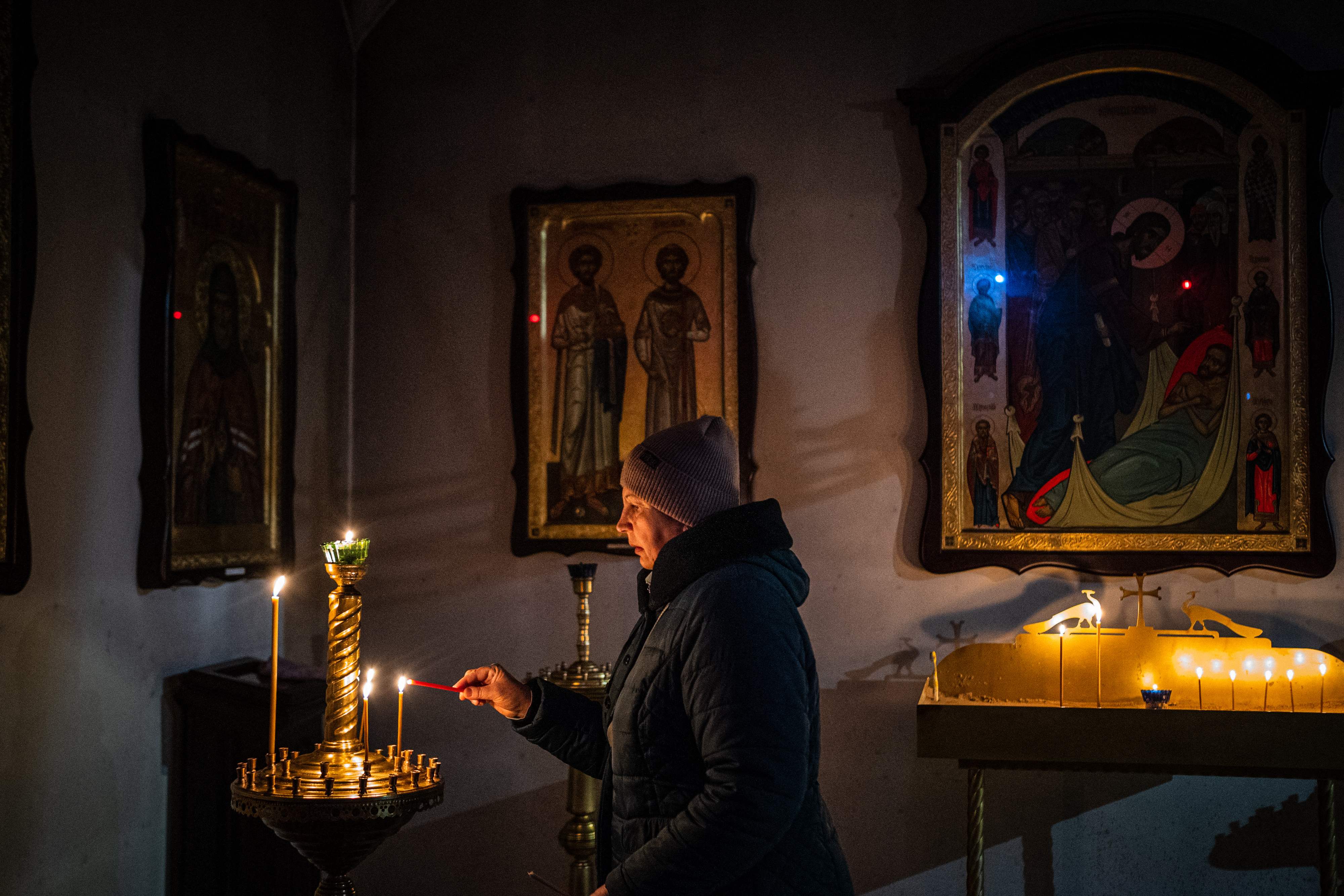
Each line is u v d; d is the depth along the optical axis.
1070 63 3.35
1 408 2.30
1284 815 3.16
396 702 3.70
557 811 3.57
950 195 3.41
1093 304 3.33
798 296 3.53
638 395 3.58
